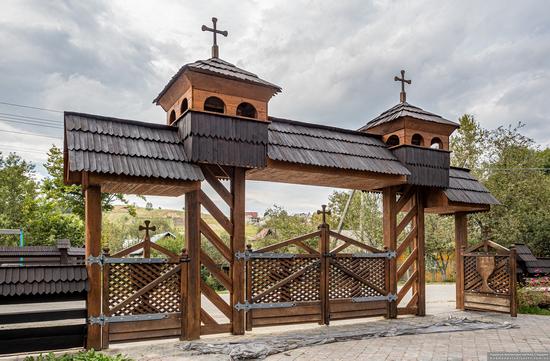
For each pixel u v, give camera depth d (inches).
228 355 221.0
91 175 232.4
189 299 256.7
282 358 225.9
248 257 279.6
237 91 280.4
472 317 348.8
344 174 313.3
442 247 822.5
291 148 299.4
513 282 359.6
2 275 213.6
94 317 231.1
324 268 307.4
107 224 1046.4
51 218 869.2
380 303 333.7
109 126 258.5
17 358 220.4
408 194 360.8
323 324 304.8
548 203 737.0
